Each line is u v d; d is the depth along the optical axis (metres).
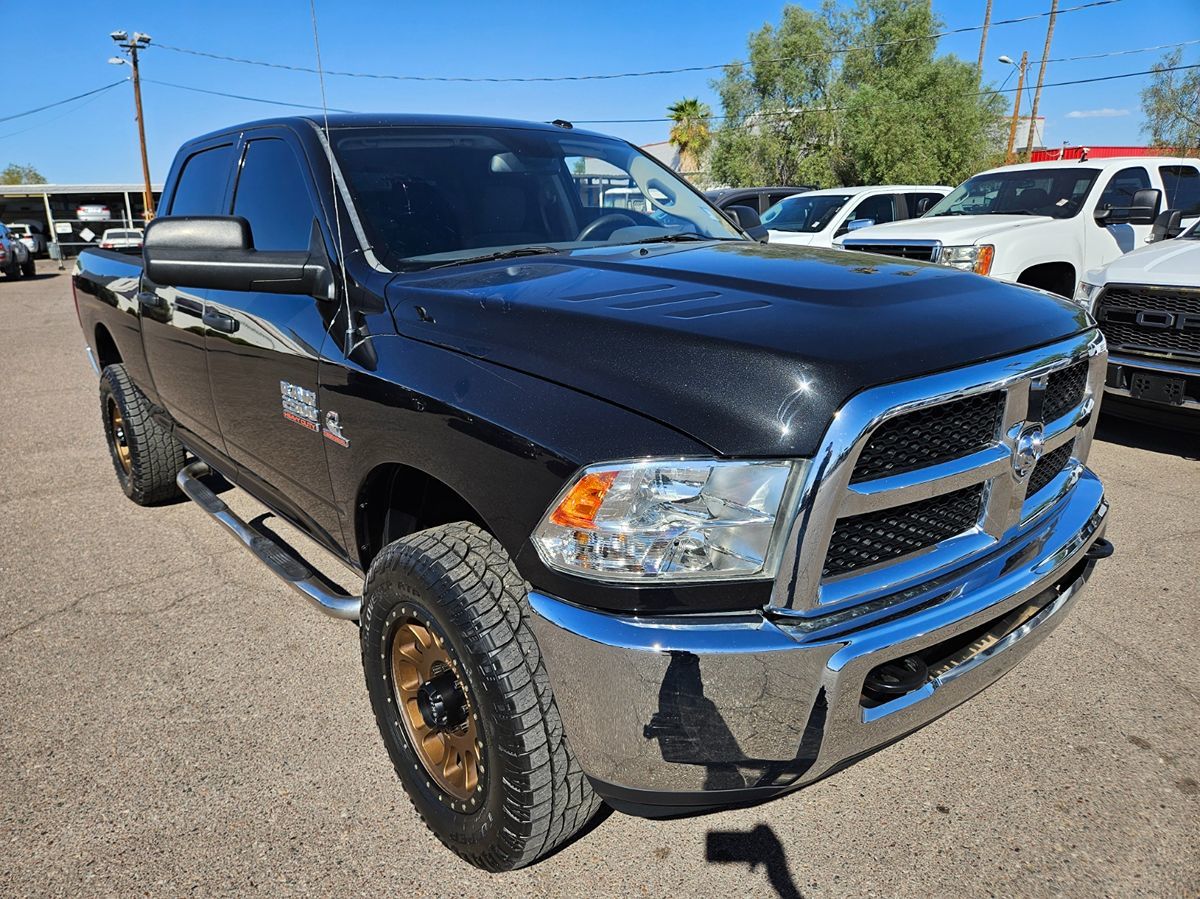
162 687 3.01
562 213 3.14
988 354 1.88
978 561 2.01
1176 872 2.13
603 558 1.71
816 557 1.67
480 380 2.01
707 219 3.55
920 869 2.16
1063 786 2.44
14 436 6.45
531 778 1.90
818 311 1.91
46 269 31.39
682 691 1.67
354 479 2.45
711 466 1.66
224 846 2.28
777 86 36.66
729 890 2.12
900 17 34.69
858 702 1.78
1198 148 34.25
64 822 2.36
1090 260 7.57
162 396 4.02
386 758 2.63
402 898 2.11
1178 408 5.00
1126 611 3.39
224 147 3.59
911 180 32.25
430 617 2.03
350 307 2.50
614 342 1.89
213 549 4.20
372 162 2.88
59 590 3.77
